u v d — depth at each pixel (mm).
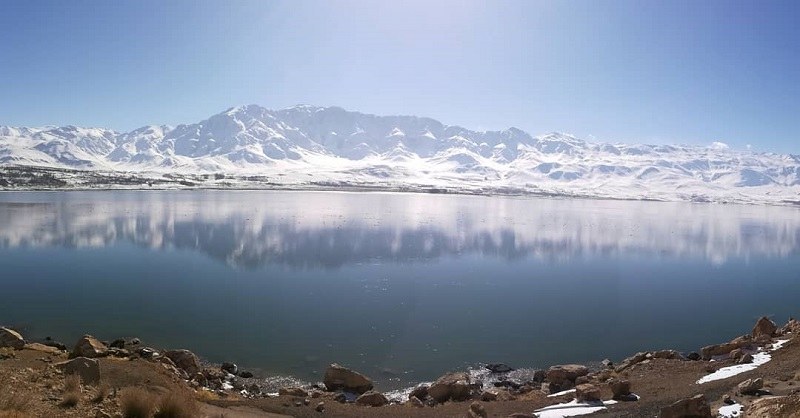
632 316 29844
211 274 39188
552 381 19141
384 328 26297
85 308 28375
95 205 98000
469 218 93000
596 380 18141
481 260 48875
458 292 35156
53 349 17172
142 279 36688
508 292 35562
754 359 18562
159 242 54938
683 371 18266
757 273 45562
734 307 32594
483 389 18766
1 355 14789
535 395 17297
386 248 54469
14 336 16500
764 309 32125
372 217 88500
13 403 9430
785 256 56906
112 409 10648
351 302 31516
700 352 23500
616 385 15414
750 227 93312
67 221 70438
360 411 14898
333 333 25234
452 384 17234
